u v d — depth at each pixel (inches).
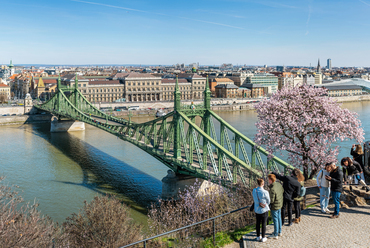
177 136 2679.6
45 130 6939.0
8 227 892.0
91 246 1302.9
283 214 828.0
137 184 3233.3
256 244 746.2
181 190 2706.7
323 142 1664.6
